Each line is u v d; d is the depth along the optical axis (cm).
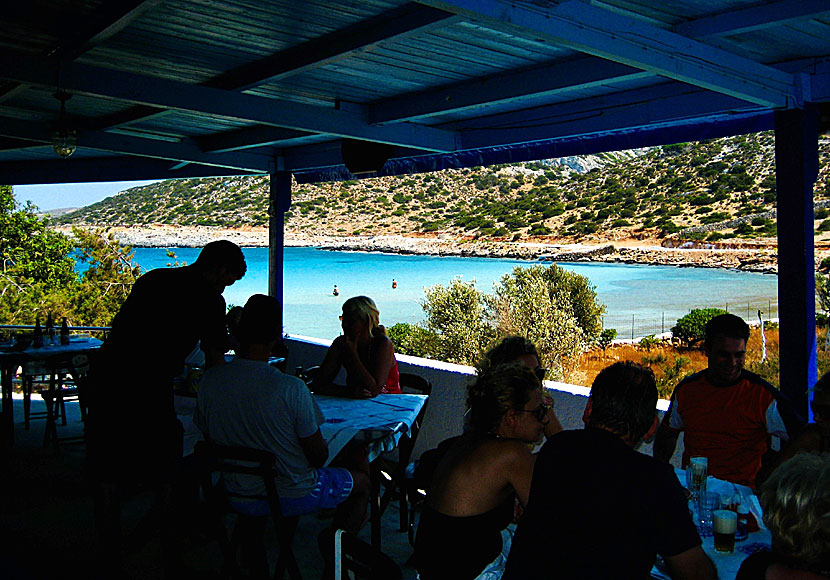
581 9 276
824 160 3819
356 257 7212
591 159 9694
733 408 301
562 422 437
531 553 187
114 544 325
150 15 341
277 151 736
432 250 7288
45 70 365
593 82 392
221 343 338
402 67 423
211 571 342
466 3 238
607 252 6128
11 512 435
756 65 354
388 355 414
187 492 358
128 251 2556
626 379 192
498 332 1945
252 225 8894
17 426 641
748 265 5044
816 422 260
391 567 170
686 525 178
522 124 525
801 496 144
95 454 320
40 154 750
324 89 480
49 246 2691
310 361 662
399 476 384
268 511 308
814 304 384
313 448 302
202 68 432
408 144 546
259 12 334
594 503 179
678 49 316
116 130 638
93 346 593
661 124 452
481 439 226
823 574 145
